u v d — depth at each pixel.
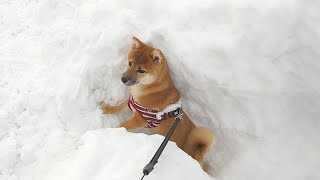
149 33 0.84
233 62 0.81
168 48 0.83
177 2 0.85
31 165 0.78
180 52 0.82
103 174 0.67
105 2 0.90
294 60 0.80
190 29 0.83
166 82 0.82
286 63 0.81
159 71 0.79
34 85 0.88
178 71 0.84
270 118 0.84
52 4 0.98
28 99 0.86
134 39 0.79
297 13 0.78
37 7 1.00
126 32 0.85
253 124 0.84
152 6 0.86
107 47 0.85
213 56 0.81
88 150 0.70
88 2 0.94
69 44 0.91
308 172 0.84
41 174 0.74
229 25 0.81
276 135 0.85
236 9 0.81
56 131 0.83
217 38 0.81
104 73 0.87
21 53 0.94
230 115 0.86
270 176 0.85
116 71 0.87
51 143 0.81
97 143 0.72
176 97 0.84
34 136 0.82
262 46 0.80
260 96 0.83
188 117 0.87
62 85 0.87
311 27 0.78
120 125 0.86
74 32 0.91
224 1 0.82
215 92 0.84
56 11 0.98
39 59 0.93
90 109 0.88
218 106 0.86
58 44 0.92
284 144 0.85
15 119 0.84
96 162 0.69
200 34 0.82
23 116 0.84
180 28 0.83
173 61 0.83
